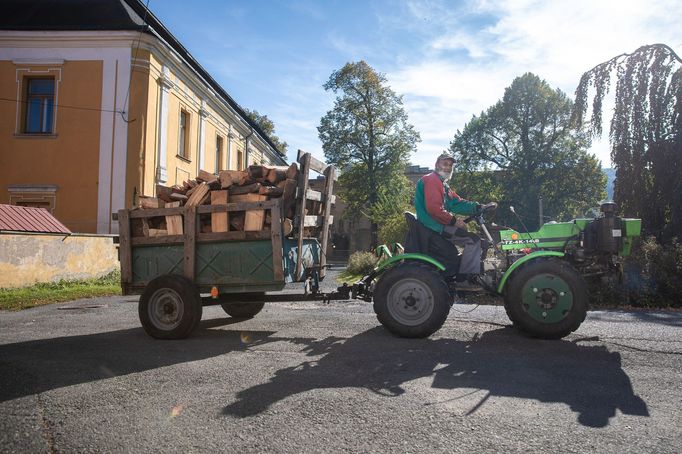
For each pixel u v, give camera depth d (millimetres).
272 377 3834
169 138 18969
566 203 38906
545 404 3166
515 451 2506
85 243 14227
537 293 5070
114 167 16953
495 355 4426
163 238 5668
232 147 28016
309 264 6176
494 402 3209
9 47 17250
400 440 2646
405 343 4984
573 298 4988
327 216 6574
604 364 4094
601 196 38750
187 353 4746
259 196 5461
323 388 3531
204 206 5512
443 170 5645
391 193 38625
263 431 2783
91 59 17156
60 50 17188
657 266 8148
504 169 41281
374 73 38906
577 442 2607
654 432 2730
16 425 2912
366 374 3871
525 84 40188
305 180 5602
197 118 22109
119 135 16969
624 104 14492
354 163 40438
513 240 5699
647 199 14062
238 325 6332
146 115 17219
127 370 4109
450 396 3330
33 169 17203
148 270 5781
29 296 10547
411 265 5305
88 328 6453
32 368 4207
